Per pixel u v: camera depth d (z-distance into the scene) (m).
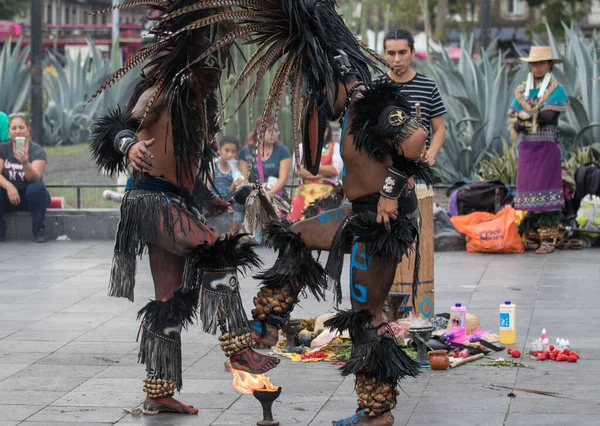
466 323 8.56
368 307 5.98
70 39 53.19
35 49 22.55
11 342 8.72
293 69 5.91
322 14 5.91
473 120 19.95
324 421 6.35
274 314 6.13
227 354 6.12
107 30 53.03
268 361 6.11
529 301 10.23
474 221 14.16
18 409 6.67
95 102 32.12
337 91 5.86
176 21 6.12
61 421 6.39
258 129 6.11
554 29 50.31
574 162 16.05
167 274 6.48
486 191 14.38
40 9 22.36
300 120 6.04
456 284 11.33
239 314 6.09
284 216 6.61
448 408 6.54
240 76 5.90
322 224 6.07
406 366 5.94
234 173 14.01
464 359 7.73
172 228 6.23
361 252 5.94
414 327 7.84
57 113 31.66
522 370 7.50
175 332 6.43
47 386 7.25
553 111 13.34
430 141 8.78
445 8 52.16
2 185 15.20
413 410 6.52
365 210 5.89
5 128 16.02
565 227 14.05
